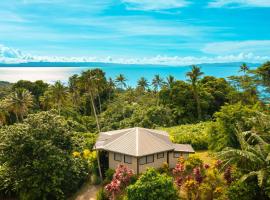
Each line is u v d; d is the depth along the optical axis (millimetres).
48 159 28344
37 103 78312
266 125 26297
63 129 32531
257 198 20656
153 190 21828
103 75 64000
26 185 28109
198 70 66500
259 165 21625
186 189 22719
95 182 31953
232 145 29812
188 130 47688
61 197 29000
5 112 55688
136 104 76438
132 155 29875
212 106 68688
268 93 52406
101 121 70125
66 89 68062
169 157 32875
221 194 21828
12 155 28719
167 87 71625
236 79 61312
